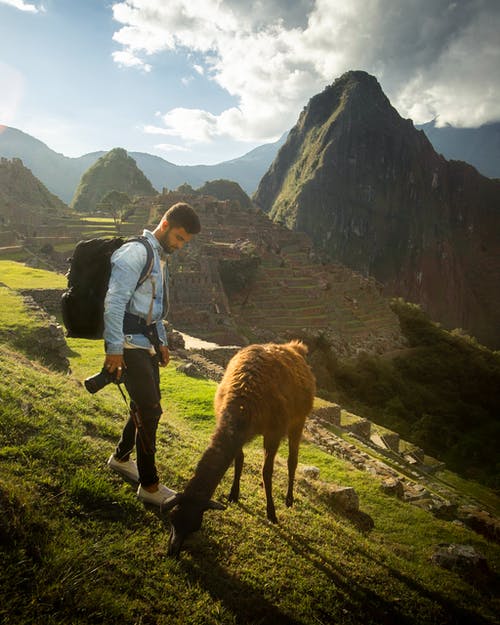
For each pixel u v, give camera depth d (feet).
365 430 68.80
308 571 14.37
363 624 13.29
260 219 383.24
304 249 364.99
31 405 16.37
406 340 295.07
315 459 33.06
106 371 12.12
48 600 9.34
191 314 195.72
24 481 12.13
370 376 203.31
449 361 259.60
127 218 346.13
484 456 160.15
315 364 192.24
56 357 38.75
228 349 65.67
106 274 12.59
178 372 44.45
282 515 17.40
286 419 15.07
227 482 18.76
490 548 26.45
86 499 12.87
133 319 12.72
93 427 17.51
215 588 11.94
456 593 17.89
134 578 11.01
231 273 252.01
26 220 310.24
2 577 9.25
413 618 14.83
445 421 203.82
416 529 26.25
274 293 275.80
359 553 17.57
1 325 38.14
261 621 11.53
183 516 10.74
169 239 13.24
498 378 251.60
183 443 20.76
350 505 23.43
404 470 51.62
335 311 280.92
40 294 67.15
